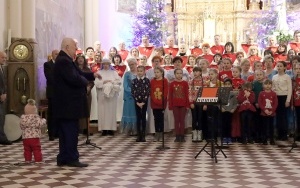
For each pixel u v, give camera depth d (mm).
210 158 8773
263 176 7125
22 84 12109
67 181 6871
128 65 13117
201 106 11109
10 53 12078
